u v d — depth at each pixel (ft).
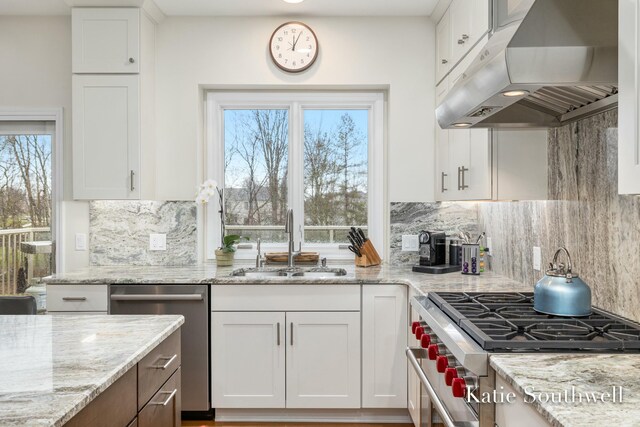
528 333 4.87
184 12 10.65
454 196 9.34
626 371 3.91
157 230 11.01
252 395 9.21
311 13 10.72
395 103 10.97
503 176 7.49
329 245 11.76
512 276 8.91
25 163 11.14
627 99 3.71
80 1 9.83
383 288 9.17
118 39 10.02
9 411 3.24
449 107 6.45
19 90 10.92
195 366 9.14
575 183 6.63
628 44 3.69
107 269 10.46
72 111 10.23
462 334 5.08
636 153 3.59
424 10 10.55
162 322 5.77
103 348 4.68
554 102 6.43
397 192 11.01
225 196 11.77
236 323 9.18
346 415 9.48
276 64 10.83
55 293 9.12
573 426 2.87
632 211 5.39
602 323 5.22
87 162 10.09
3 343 4.86
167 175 10.96
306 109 11.76
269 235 11.80
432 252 10.09
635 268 5.33
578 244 6.57
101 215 10.97
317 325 9.18
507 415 4.00
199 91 11.10
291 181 11.64
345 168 11.82
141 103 10.13
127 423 4.41
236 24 10.90
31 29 10.89
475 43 7.94
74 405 3.36
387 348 9.18
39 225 11.17
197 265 11.07
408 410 9.45
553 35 4.53
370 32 10.93
